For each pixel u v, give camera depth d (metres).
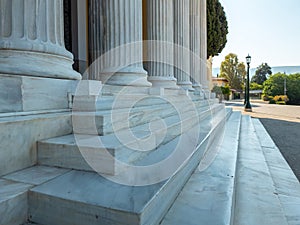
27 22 2.69
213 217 1.89
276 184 3.79
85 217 1.64
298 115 19.44
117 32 4.46
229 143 4.98
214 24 17.53
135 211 1.51
